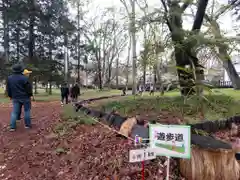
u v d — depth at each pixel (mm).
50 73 22766
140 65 8281
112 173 3080
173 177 2811
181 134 2301
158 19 7930
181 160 2846
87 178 3119
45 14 21469
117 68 42906
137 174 2943
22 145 4473
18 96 5395
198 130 3816
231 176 2598
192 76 6680
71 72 32500
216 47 6699
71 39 30266
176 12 7730
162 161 3109
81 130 5152
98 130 4941
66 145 4301
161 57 7508
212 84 7297
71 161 3678
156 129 2438
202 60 7359
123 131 4188
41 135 5012
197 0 8484
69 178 3197
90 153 3807
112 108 7199
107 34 36000
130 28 8484
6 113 8375
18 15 19547
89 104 9656
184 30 7258
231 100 7762
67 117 6559
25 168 3598
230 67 16984
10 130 5336
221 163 2611
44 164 3682
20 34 21969
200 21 8352
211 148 2652
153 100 8484
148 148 2412
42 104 13852
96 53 36250
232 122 5078
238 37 6676
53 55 25109
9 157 4004
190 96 6621
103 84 39625
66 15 26859
